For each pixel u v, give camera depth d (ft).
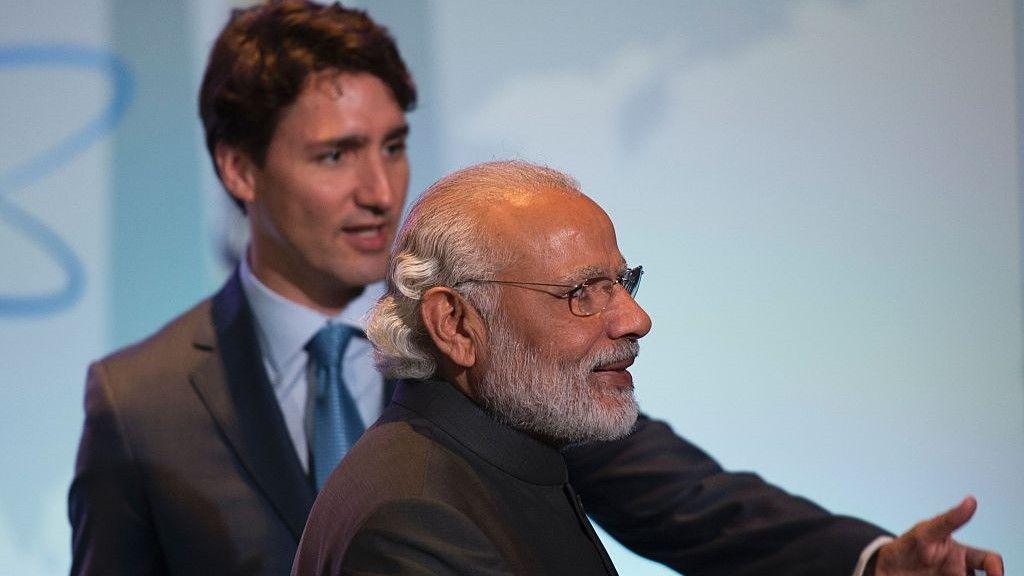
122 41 17.43
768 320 17.40
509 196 9.18
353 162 12.17
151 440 12.06
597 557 9.54
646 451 13.00
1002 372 17.30
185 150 17.44
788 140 17.44
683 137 17.47
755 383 17.39
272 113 12.00
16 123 17.21
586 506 13.24
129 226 17.34
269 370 12.64
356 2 17.38
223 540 11.84
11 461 16.98
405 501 8.29
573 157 17.53
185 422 12.16
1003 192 17.28
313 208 12.06
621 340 9.11
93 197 17.30
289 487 12.00
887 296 17.38
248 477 12.04
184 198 17.42
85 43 17.37
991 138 17.28
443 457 8.92
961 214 17.33
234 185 12.56
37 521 16.98
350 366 12.75
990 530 17.33
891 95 17.35
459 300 9.07
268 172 12.19
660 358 17.44
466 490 8.84
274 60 11.94
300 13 12.23
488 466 9.12
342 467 9.07
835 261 17.40
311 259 12.27
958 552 10.89
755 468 17.40
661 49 17.47
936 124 17.33
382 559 8.04
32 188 17.21
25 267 17.17
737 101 17.46
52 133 17.26
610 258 9.15
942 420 17.35
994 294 17.29
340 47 12.06
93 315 17.21
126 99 17.40
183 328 12.86
